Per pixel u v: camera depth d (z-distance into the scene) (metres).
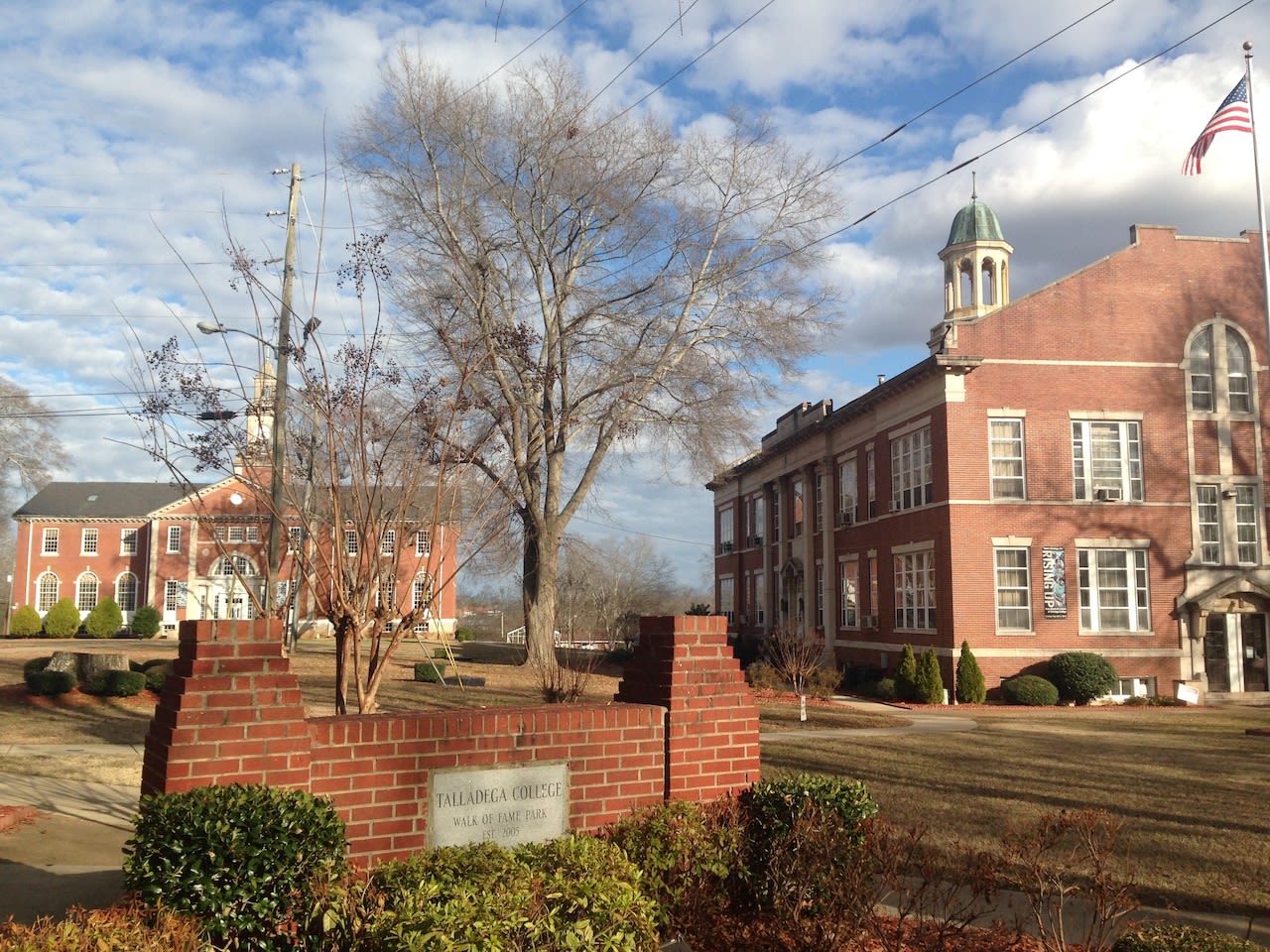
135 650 39.19
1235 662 31.02
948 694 29.72
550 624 30.61
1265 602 31.02
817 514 42.09
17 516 69.12
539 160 28.48
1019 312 31.02
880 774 13.90
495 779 6.04
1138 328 31.53
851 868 5.93
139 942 3.93
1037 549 30.17
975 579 29.88
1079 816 6.91
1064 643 29.95
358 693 7.76
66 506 69.88
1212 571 30.89
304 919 4.63
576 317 29.12
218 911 4.54
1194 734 20.45
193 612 64.31
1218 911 7.48
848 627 38.06
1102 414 30.97
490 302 26.86
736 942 5.98
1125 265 31.72
